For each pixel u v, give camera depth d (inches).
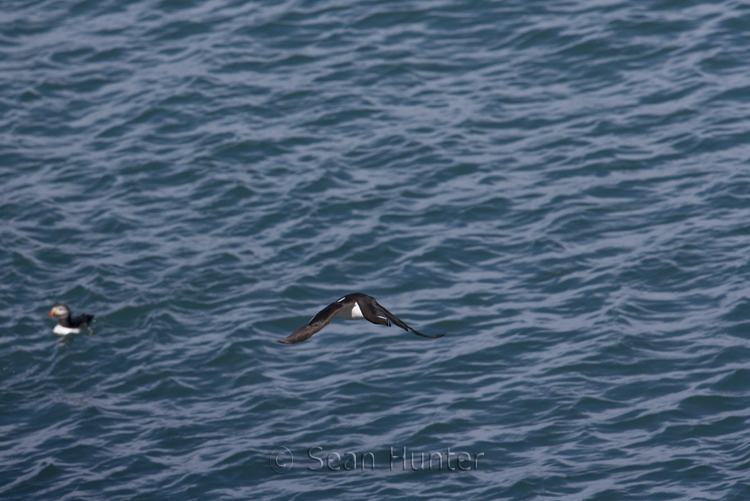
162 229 2143.2
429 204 2119.8
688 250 1897.1
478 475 1461.6
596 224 2003.0
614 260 1903.3
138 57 2780.5
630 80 2421.3
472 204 2102.6
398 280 1927.9
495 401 1605.6
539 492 1409.9
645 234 1959.9
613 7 2696.9
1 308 1951.3
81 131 2506.2
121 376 1769.2
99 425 1648.6
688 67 2425.0
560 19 2677.2
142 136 2456.9
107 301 1947.6
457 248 1989.4
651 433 1512.1
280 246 2053.4
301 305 1894.7
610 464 1457.9
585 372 1644.9
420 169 2220.7
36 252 2100.1
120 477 1525.6
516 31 2655.0
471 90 2464.3
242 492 1475.1
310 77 2586.1
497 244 1991.9
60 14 3048.7
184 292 1951.3
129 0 3073.3
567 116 2330.2
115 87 2664.9
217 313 1895.9
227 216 2159.2
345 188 2193.7
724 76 2378.2
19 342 1863.9
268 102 2512.3
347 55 2650.1
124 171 2337.6
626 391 1599.4
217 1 2992.1
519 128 2316.7
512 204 2091.5
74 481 1521.9
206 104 2539.4
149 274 2014.0
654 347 1683.1
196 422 1640.0
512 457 1492.4
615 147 2208.4
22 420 1678.2
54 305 1939.0
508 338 1745.8
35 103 2628.0
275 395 1678.2
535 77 2482.8
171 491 1488.7
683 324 1728.6
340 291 1920.5
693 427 1513.3
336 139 2354.8
